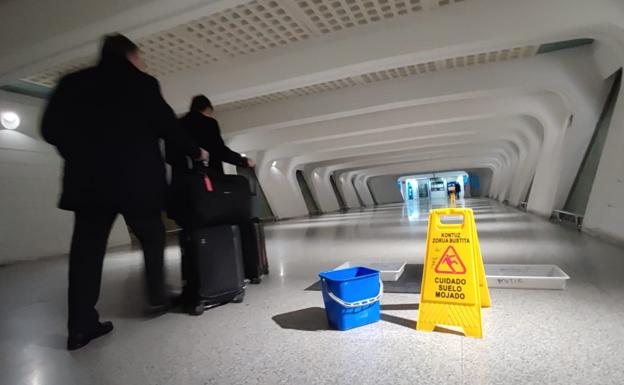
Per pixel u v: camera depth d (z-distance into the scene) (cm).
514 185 1311
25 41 377
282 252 482
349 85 684
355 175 2822
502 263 293
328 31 443
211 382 138
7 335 216
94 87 189
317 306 224
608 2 352
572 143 573
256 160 1420
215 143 282
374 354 149
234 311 229
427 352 147
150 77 208
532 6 381
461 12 405
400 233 595
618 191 354
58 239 730
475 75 591
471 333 159
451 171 3256
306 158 1619
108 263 527
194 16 338
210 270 235
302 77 485
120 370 156
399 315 195
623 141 363
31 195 691
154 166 203
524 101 748
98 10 342
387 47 435
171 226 1160
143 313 244
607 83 523
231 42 449
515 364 131
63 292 338
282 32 433
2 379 154
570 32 381
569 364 128
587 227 423
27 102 663
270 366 147
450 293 167
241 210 259
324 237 640
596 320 164
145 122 200
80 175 185
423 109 865
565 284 223
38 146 708
